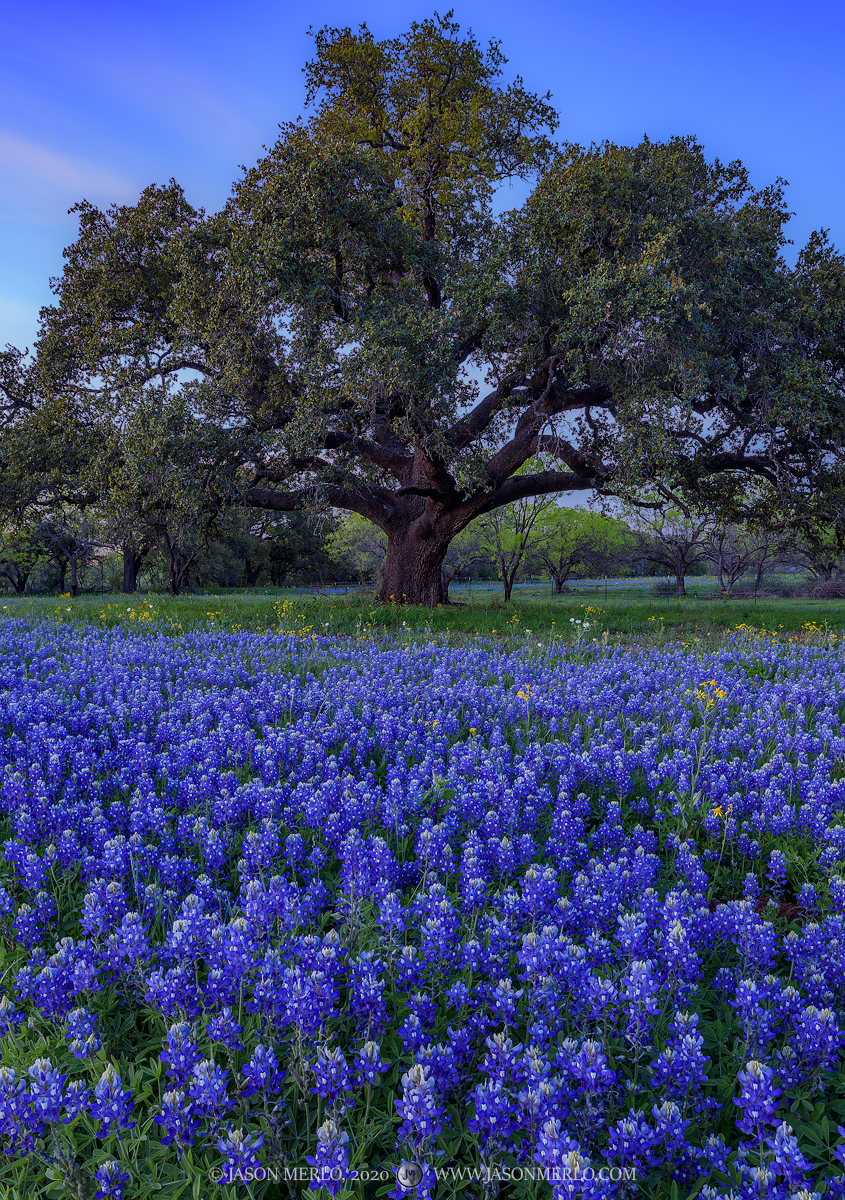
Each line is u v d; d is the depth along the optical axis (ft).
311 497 74.54
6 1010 9.12
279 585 284.41
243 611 63.36
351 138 79.41
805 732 24.16
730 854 15.87
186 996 9.32
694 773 19.02
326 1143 6.98
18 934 11.24
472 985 10.55
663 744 22.26
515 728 23.36
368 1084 8.18
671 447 60.64
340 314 68.33
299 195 60.70
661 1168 7.75
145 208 77.87
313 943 9.66
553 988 9.36
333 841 14.51
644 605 90.12
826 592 144.15
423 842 13.35
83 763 17.83
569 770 18.51
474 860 12.53
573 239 59.11
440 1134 7.98
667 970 10.12
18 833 14.21
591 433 83.20
